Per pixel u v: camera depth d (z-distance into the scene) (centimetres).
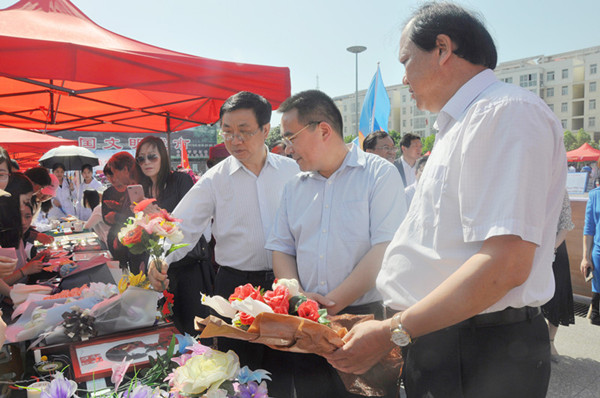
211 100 414
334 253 170
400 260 122
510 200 91
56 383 106
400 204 170
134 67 206
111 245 265
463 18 109
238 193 221
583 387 293
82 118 440
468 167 98
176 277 264
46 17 233
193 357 115
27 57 181
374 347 106
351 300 161
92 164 704
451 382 115
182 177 311
